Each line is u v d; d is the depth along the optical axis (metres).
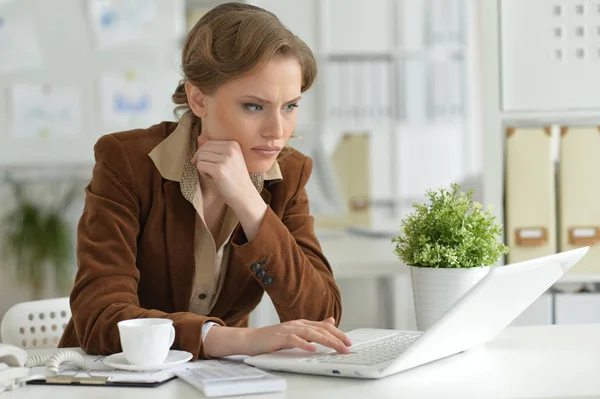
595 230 2.37
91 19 4.73
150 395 1.06
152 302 1.63
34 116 4.73
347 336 1.41
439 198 1.49
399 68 5.22
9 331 1.92
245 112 1.41
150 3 4.77
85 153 4.77
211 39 1.40
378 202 5.27
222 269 1.64
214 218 1.62
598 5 2.39
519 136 2.37
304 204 1.73
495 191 2.38
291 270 1.48
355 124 5.20
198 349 1.29
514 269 1.18
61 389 1.10
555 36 2.40
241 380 1.08
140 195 1.56
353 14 5.19
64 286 4.66
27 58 4.71
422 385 1.09
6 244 4.66
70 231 4.71
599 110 2.41
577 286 2.43
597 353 1.32
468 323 1.21
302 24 5.16
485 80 2.39
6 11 4.68
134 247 1.54
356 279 3.01
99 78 4.76
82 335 1.41
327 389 1.08
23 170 4.75
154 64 4.79
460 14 5.24
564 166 2.37
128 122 4.79
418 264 1.47
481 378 1.13
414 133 5.27
